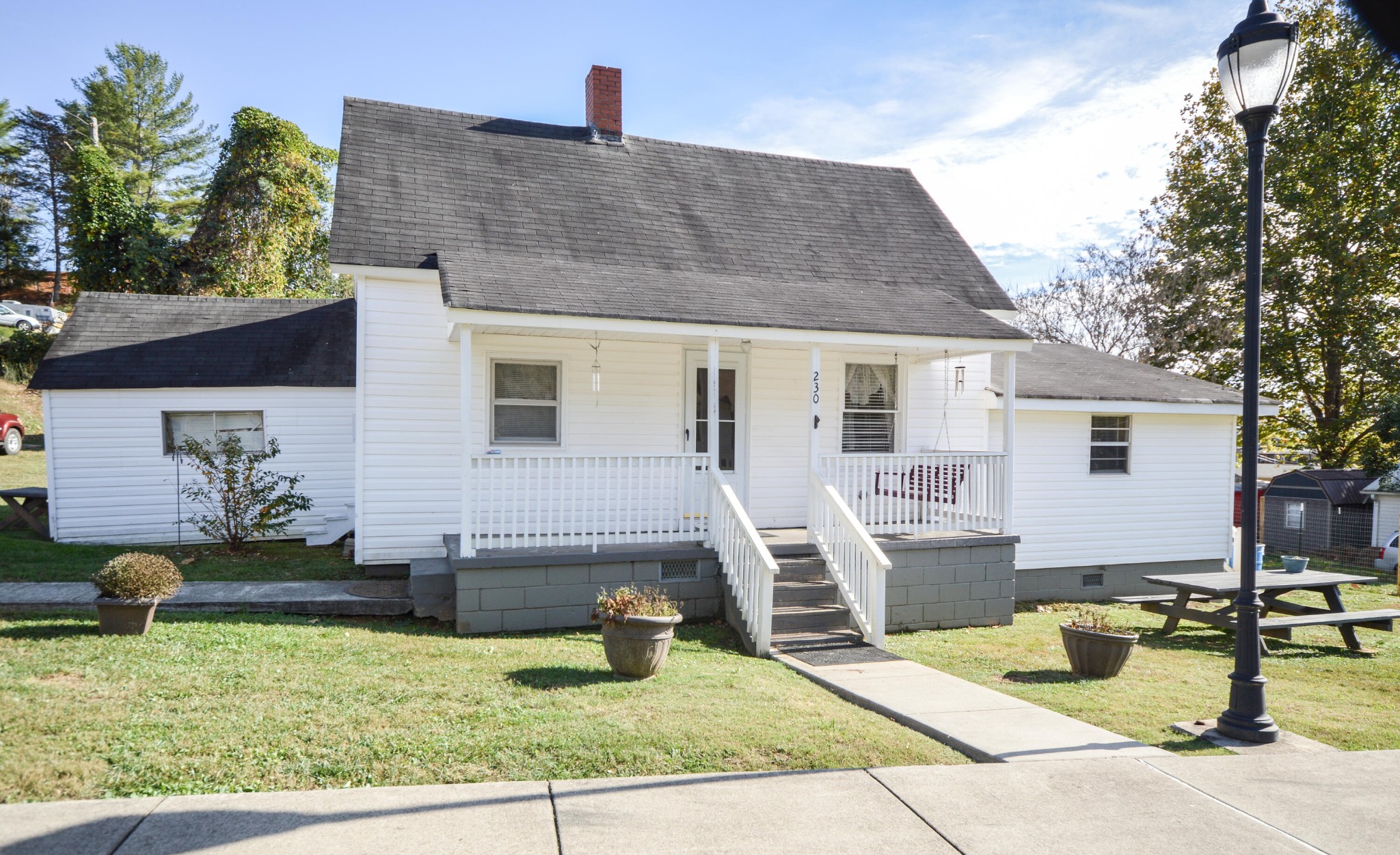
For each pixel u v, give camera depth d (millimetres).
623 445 10742
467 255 9836
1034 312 32156
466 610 8234
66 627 7102
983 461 10289
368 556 9945
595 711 5402
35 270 42938
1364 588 13797
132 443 12836
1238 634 5586
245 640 6996
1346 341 21953
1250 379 5539
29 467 19594
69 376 12617
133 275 23359
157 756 4367
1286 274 21734
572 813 3844
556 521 10438
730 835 3658
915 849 3582
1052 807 4082
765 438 11352
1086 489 12898
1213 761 4816
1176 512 13523
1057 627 9922
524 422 10430
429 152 11719
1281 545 20922
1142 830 3848
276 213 24406
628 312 8609
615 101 13539
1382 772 4699
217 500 13094
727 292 10086
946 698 6195
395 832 3602
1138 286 28484
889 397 12008
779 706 5738
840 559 9008
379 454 9945
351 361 13984
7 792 3891
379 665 6477
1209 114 23531
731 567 8766
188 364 13328
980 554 9969
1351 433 23125
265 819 3695
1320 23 21062
